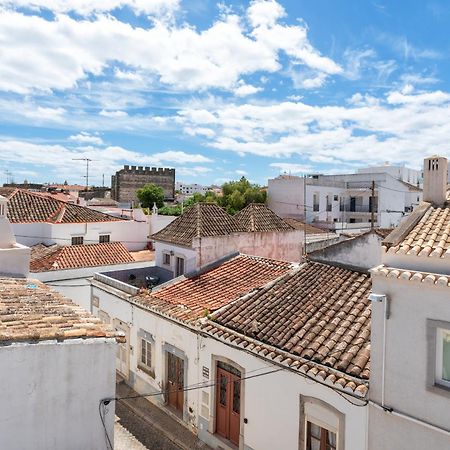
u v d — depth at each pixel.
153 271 20.42
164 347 14.80
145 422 14.44
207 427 13.09
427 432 7.98
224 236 18.47
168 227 20.45
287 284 13.96
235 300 13.95
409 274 7.93
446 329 7.61
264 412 11.15
